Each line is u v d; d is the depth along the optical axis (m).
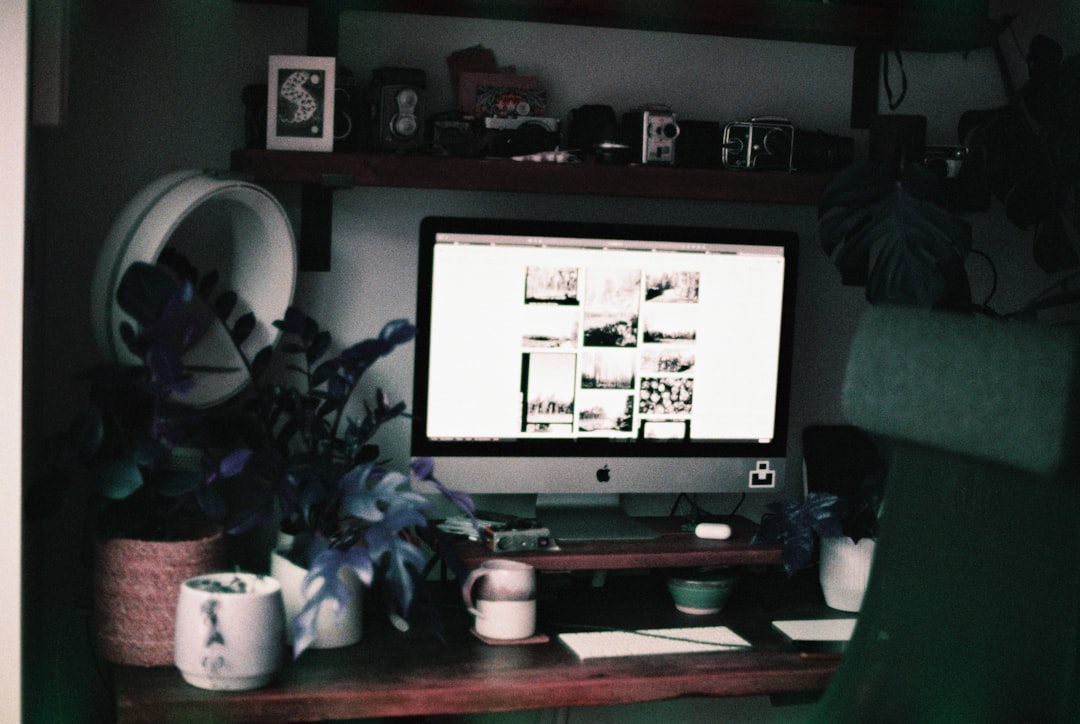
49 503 1.62
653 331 2.09
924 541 1.10
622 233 2.06
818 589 2.17
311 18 2.06
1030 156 2.29
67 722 1.99
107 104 2.01
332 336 2.14
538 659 1.75
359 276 2.15
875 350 1.11
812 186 2.11
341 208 2.13
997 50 2.41
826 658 1.79
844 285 2.37
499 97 2.12
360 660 1.71
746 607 2.06
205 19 2.04
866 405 1.12
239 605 1.55
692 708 2.35
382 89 2.00
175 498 1.77
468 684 1.63
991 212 2.44
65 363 2.01
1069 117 2.31
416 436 2.00
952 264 2.08
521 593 1.81
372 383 2.15
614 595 2.10
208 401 1.87
